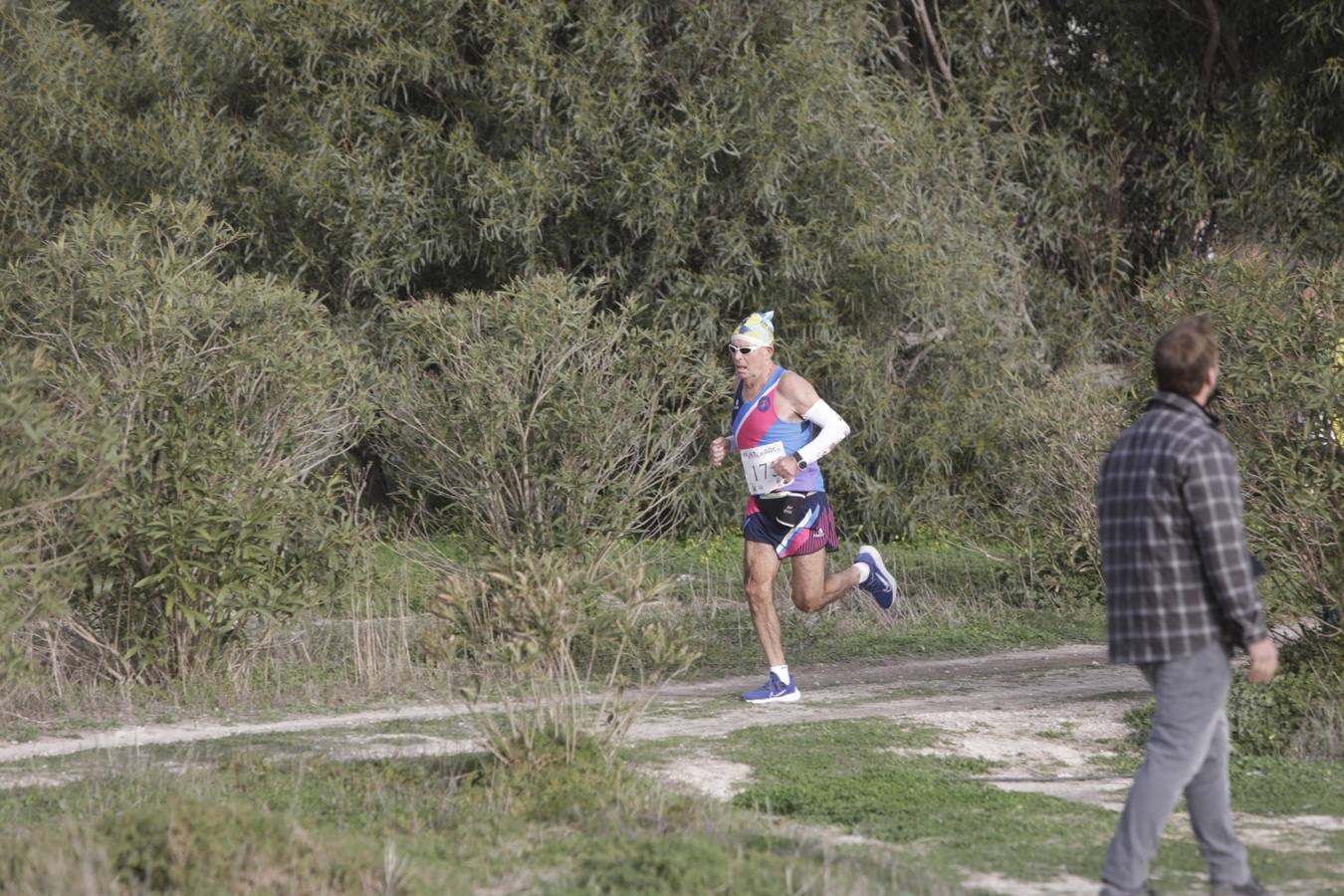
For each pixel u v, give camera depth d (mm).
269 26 37812
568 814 14281
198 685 22078
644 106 38969
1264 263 23828
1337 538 20234
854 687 24125
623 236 39312
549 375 26281
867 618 30281
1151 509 11664
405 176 37875
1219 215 47531
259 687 22516
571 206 37438
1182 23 50438
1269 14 47438
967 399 40812
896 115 41562
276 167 37375
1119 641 11828
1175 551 11602
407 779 15719
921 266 39719
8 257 36781
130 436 22219
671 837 13086
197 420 22766
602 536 26703
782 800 15469
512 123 38312
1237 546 11438
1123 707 21734
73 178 38531
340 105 37406
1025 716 21078
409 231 37500
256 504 22469
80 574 20234
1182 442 11641
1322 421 20531
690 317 38406
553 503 26594
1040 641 29031
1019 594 32844
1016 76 46906
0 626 16906
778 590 31953
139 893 11336
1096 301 45875
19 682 18031
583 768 15602
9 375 16984
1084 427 31172
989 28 47062
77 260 23266
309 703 21703
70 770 16438
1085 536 30609
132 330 22625
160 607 22688
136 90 39719
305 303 25375
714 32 38375
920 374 42844
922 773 17062
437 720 20078
